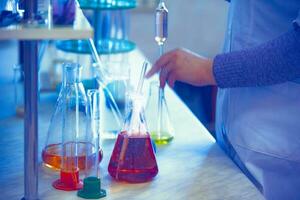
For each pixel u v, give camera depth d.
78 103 1.37
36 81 1.19
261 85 1.43
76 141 1.35
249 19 1.56
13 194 1.28
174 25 3.63
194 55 1.52
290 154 1.54
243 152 1.58
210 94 3.17
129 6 1.95
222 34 3.63
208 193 1.31
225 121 1.62
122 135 1.36
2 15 1.11
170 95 2.13
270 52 1.38
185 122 1.83
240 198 1.29
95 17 2.09
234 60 1.41
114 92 1.79
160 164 1.47
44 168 1.41
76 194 1.28
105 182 1.35
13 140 1.64
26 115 1.20
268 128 1.55
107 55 2.17
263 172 1.57
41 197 1.26
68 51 1.97
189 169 1.45
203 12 3.62
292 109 1.53
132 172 1.34
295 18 1.45
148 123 1.64
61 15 1.18
